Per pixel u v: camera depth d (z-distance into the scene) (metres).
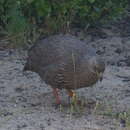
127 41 16.39
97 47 15.77
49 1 16.03
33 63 11.48
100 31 17.17
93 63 10.48
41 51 11.27
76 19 17.06
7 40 15.58
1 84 12.62
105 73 13.61
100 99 11.83
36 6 15.86
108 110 11.04
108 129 10.10
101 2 16.78
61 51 10.91
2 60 14.32
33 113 10.82
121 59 14.82
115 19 17.64
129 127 10.12
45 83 12.39
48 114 10.78
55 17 16.33
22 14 16.17
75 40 11.20
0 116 10.61
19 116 10.62
